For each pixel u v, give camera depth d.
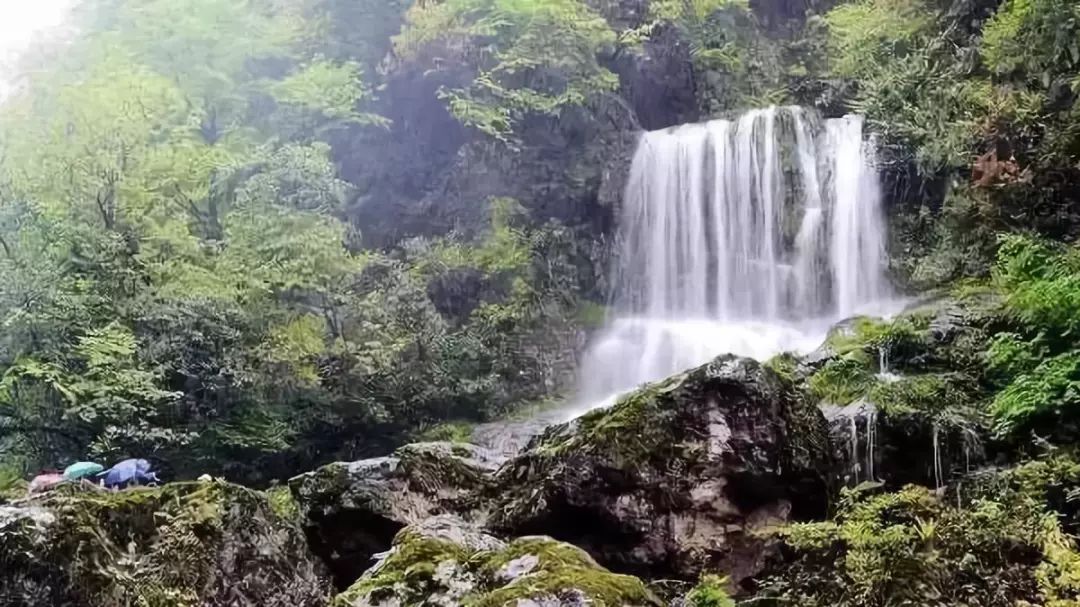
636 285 21.00
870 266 18.53
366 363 16.53
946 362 12.34
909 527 8.03
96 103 17.80
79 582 6.92
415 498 9.53
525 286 19.75
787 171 20.09
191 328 14.91
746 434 8.63
